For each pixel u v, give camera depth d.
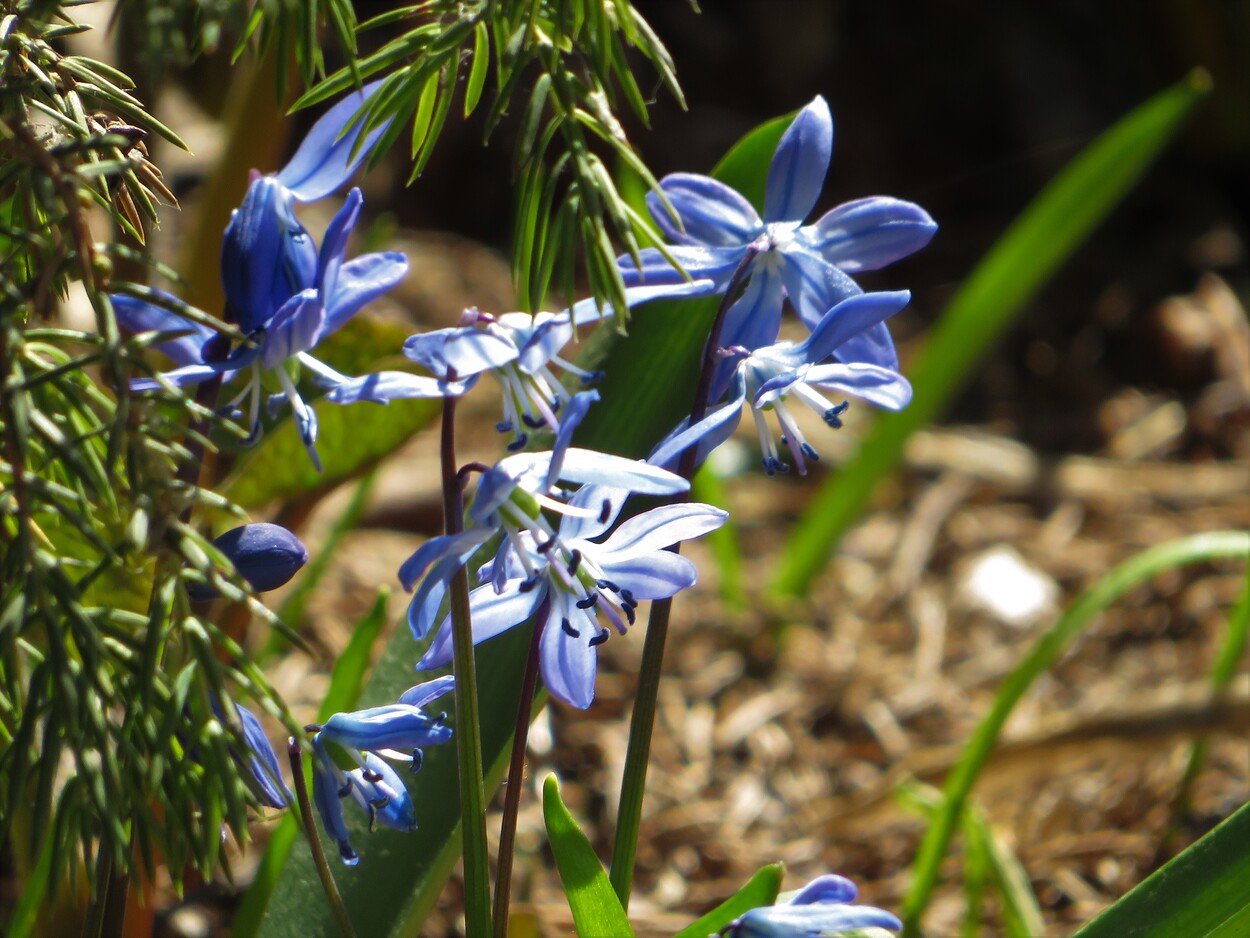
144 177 0.38
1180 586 0.83
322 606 0.75
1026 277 0.78
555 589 0.38
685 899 0.60
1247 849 0.41
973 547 0.90
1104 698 0.75
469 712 0.37
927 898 0.51
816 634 0.82
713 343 0.39
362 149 0.37
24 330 0.36
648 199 0.39
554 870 0.57
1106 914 0.41
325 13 0.36
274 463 0.47
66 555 0.41
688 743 0.71
